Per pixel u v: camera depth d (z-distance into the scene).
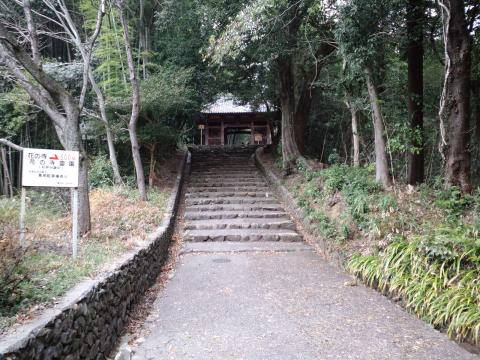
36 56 5.59
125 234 6.11
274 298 4.75
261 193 11.00
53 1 8.80
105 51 9.86
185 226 8.63
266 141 22.66
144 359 3.23
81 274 3.44
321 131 14.27
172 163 13.32
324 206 7.93
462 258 4.20
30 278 2.99
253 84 12.24
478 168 7.20
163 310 4.39
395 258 4.84
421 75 7.58
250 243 7.82
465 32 5.68
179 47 11.34
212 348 3.43
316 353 3.32
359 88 8.83
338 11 6.50
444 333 3.75
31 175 4.09
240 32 7.10
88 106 10.09
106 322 3.33
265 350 3.38
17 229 4.27
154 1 11.70
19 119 8.78
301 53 9.82
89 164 10.02
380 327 3.87
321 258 6.81
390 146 7.28
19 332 2.08
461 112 5.86
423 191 6.30
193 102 11.20
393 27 6.82
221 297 4.80
